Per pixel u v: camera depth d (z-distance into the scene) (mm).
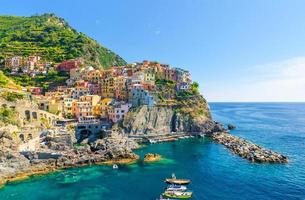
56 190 80000
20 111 119750
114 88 175750
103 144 118750
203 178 91000
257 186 83688
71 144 115688
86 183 85812
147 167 102625
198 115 177125
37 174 93000
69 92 174500
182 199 74375
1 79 151125
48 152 101750
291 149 135000
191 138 162750
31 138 109875
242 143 139625
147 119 160000
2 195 75875
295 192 79000
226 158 116125
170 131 167500
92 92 183250
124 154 112000
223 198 75125
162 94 180000
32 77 199875
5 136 98500
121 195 77000
